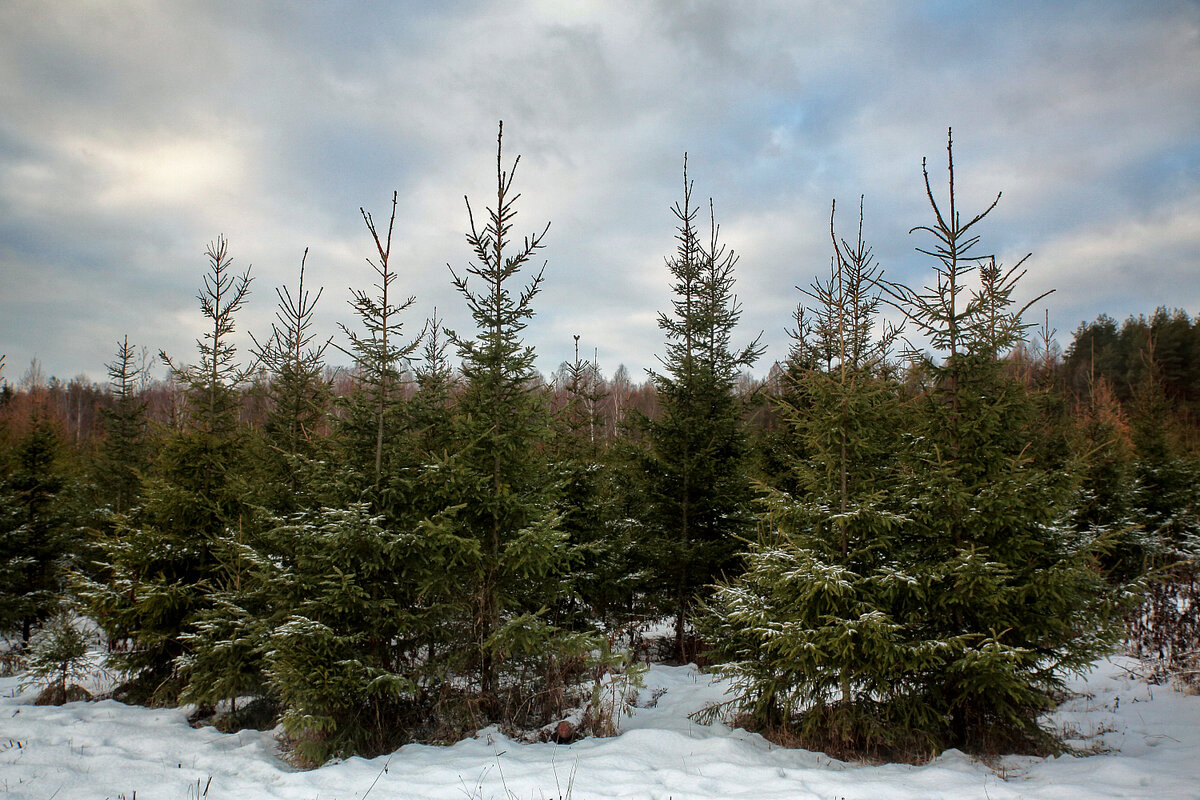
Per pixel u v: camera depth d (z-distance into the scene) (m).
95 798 5.46
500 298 7.81
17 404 34.38
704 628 7.70
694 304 12.06
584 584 10.80
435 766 6.14
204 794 5.56
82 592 8.41
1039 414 7.07
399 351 7.57
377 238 7.61
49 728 7.47
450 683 7.60
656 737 6.82
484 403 7.71
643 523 12.05
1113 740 6.73
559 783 5.69
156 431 10.05
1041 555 6.29
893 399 7.18
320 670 6.26
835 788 5.43
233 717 7.88
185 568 8.95
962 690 6.29
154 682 8.84
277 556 7.44
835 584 6.06
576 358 16.44
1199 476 15.09
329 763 6.38
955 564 6.06
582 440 14.18
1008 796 5.14
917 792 5.29
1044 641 6.14
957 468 6.41
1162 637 9.37
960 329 6.64
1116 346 41.84
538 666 8.06
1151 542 11.16
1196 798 4.84
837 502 7.03
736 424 11.71
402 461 7.58
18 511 12.53
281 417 11.12
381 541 6.67
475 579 7.66
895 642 6.18
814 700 6.85
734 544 11.11
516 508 7.58
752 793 5.39
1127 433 20.14
